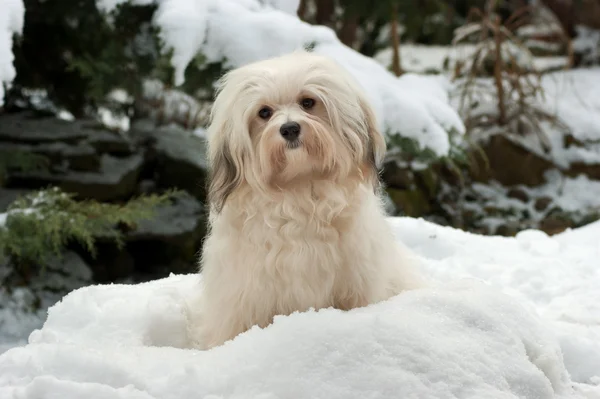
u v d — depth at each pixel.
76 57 7.21
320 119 3.27
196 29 5.18
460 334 2.78
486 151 9.46
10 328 5.82
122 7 6.00
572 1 13.05
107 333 3.43
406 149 5.55
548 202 9.16
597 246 5.39
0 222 5.71
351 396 2.43
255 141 3.30
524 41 13.23
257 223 3.27
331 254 3.27
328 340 2.60
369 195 3.47
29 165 6.91
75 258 6.79
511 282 4.64
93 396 2.40
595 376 3.28
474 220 9.02
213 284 3.47
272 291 3.28
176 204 7.61
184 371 2.58
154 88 8.27
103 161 7.47
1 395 2.43
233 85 3.39
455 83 10.70
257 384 2.49
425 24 12.16
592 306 4.12
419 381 2.48
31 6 6.85
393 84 5.66
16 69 7.48
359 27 11.44
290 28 5.41
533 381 2.68
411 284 3.82
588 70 12.21
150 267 7.28
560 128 9.88
